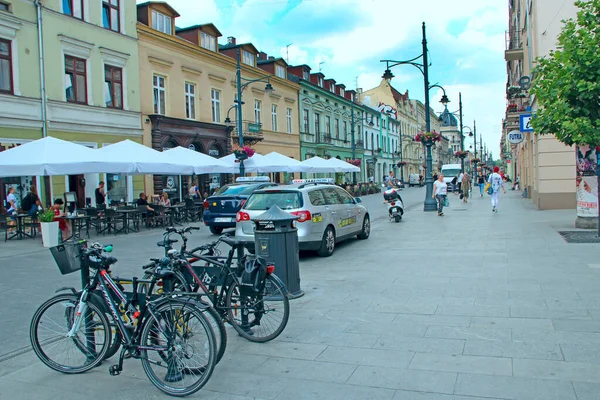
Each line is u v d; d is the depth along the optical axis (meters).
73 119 20.38
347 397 3.80
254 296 5.12
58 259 4.48
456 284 7.25
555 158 17.98
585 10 10.41
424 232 13.77
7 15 17.66
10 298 7.39
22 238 15.35
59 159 14.04
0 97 17.41
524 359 4.35
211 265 5.94
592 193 12.20
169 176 26.47
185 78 27.62
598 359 4.29
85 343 4.57
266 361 4.62
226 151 30.84
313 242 10.01
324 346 4.94
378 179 67.56
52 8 19.56
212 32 30.22
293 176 42.19
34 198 15.80
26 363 4.86
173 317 4.15
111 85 22.62
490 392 3.75
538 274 7.61
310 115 44.84
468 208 21.98
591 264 8.11
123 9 23.22
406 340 4.98
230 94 31.97
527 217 16.17
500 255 9.42
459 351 4.61
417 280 7.66
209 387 4.11
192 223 20.17
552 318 5.45
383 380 4.07
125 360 4.86
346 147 54.16
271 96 37.38
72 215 14.84
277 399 3.84
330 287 7.46
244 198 15.16
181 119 26.62
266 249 6.82
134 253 11.76
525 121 15.05
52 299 4.64
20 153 14.12
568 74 9.85
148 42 24.78
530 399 3.62
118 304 4.55
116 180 22.89
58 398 4.04
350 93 57.94
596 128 9.74
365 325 5.53
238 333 5.40
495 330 5.14
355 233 12.15
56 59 19.70
